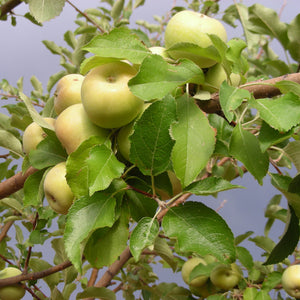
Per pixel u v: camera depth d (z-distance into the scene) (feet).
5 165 4.05
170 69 2.33
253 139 2.38
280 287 4.24
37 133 2.79
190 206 2.31
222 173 4.43
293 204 2.63
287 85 2.35
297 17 3.42
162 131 2.29
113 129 2.45
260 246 4.39
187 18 2.51
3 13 3.75
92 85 2.37
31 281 3.67
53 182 2.51
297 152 2.65
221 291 4.43
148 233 2.27
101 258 2.37
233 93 2.31
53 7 3.17
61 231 3.70
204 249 2.24
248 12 3.71
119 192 2.36
